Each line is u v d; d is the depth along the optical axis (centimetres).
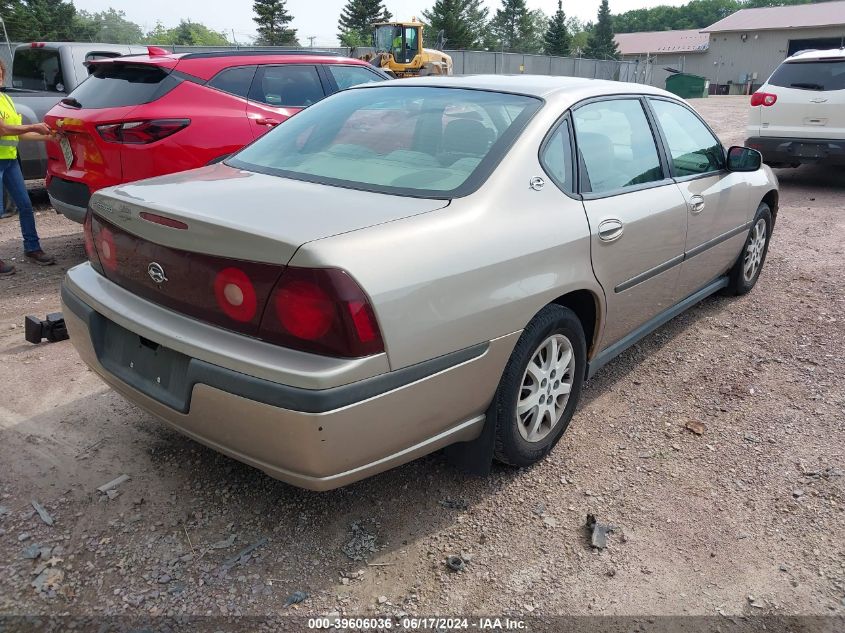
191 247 228
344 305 206
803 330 480
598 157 328
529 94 318
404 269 222
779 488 304
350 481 230
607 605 238
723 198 437
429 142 296
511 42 9344
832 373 415
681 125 418
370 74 734
